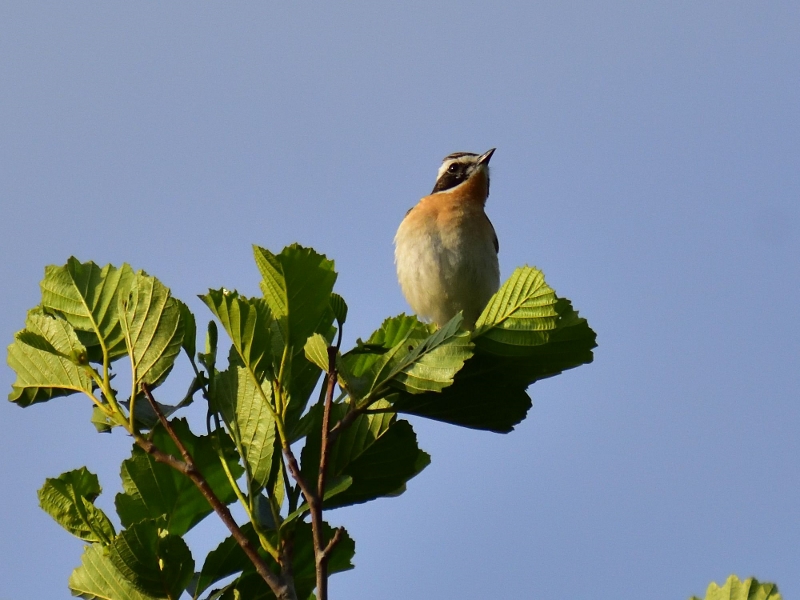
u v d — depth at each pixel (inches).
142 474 345.4
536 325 333.1
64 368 337.4
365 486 358.0
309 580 353.1
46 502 340.8
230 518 307.0
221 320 325.1
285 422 331.3
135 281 323.9
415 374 318.0
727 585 293.6
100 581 333.1
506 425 360.8
